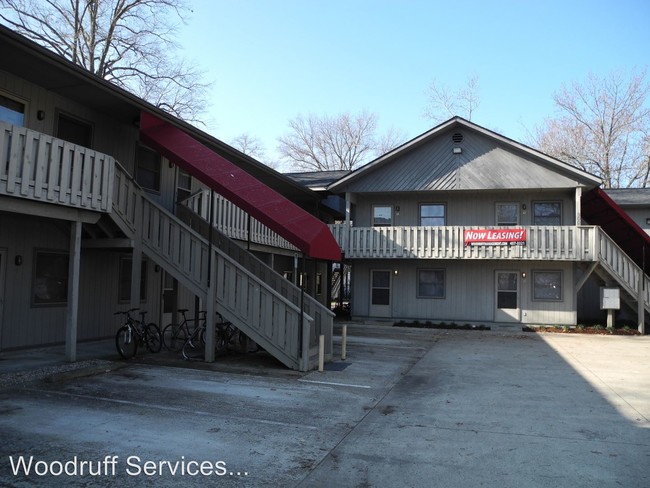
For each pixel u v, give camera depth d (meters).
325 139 52.97
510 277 20.47
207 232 13.88
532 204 20.56
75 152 9.23
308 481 4.72
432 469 5.09
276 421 6.64
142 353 11.34
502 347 14.72
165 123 12.72
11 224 10.33
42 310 11.03
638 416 7.23
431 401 8.06
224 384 8.70
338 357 12.25
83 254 12.14
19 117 10.12
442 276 21.20
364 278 22.03
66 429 5.92
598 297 22.86
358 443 5.88
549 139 41.16
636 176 38.06
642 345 15.23
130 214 11.05
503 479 4.84
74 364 9.44
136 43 30.11
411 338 16.73
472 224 21.06
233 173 11.32
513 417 7.14
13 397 7.22
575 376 10.31
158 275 14.84
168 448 5.45
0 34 8.08
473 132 20.50
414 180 20.88
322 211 27.25
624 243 21.30
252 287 10.43
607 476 4.93
